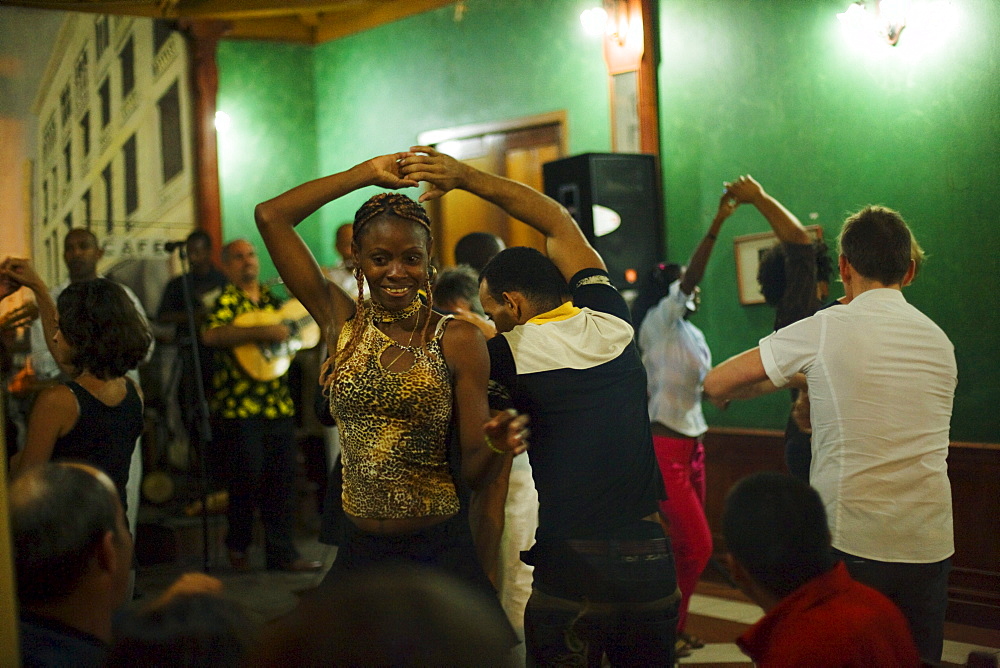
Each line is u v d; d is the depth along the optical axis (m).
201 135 7.29
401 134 7.21
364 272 1.89
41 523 1.47
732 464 5.01
